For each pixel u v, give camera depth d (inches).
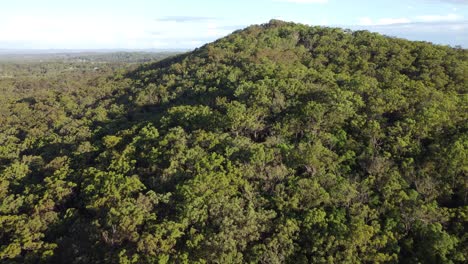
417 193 1632.6
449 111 2057.1
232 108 2253.9
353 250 1379.2
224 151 1959.9
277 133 2103.8
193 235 1456.7
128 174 2059.5
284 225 1472.7
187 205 1556.3
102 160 2297.0
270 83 2488.9
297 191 1605.6
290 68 2992.1
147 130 2450.8
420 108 2086.6
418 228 1477.6
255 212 1520.7
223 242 1375.5
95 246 1583.4
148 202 1675.7
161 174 1937.7
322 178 1667.1
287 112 2240.4
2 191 2244.1
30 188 2213.3
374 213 1551.4
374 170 1754.4
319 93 2320.4
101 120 3378.4
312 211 1505.9
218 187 1663.4
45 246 1681.8
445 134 1915.6
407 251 1445.6
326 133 1984.5
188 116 2469.2
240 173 1753.2
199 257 1392.7
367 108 2155.5
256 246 1402.6
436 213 1509.6
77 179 2165.4
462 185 1694.1
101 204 1765.5
